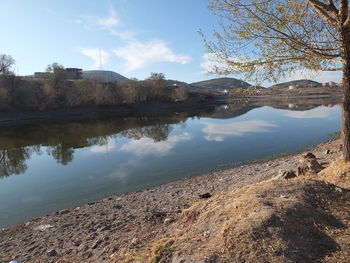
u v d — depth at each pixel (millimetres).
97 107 87875
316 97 139625
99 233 7945
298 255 3828
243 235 4293
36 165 23875
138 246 5973
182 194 11547
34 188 17141
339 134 29531
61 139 38969
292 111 69062
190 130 43250
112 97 91375
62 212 11531
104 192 15492
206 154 24125
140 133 42531
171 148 28172
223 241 4336
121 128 50500
